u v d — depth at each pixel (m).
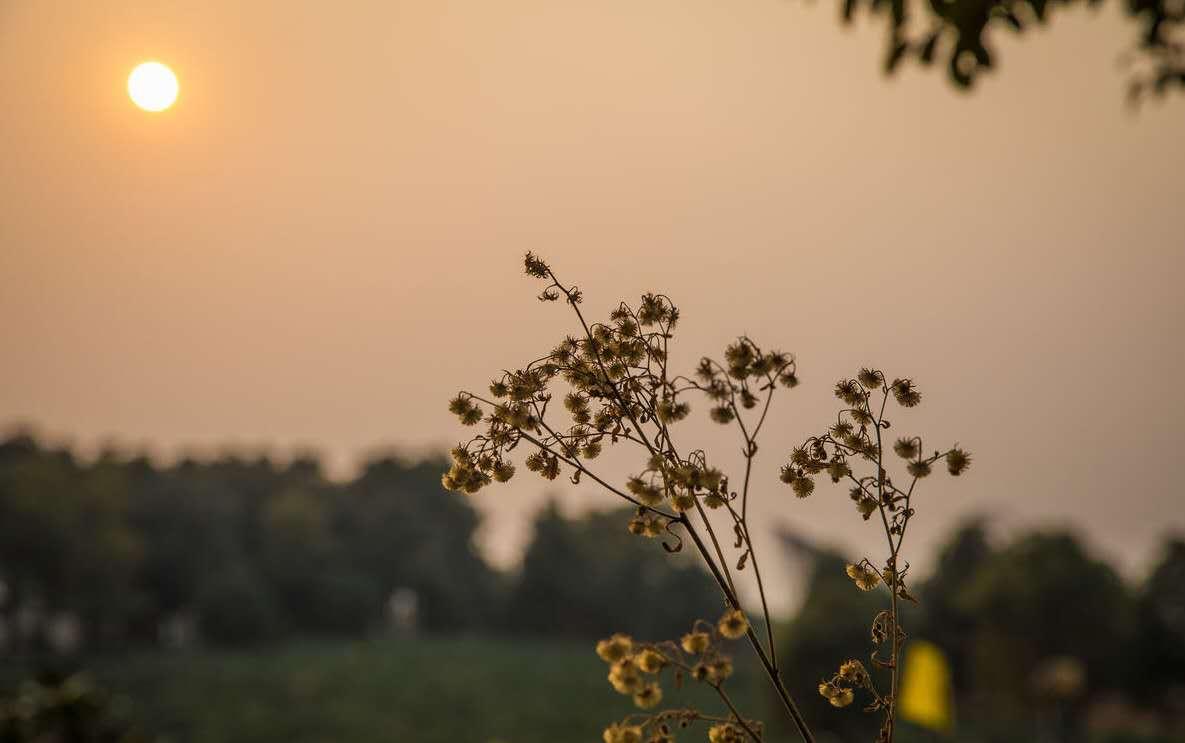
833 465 1.68
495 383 1.71
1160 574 60.66
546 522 111.62
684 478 1.55
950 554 60.62
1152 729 53.94
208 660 82.12
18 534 84.38
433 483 128.88
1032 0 2.85
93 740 5.02
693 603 95.81
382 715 65.31
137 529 98.50
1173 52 3.11
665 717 1.46
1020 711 55.31
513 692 71.06
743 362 1.59
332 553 113.25
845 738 32.84
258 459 124.81
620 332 1.71
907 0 2.88
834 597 34.88
